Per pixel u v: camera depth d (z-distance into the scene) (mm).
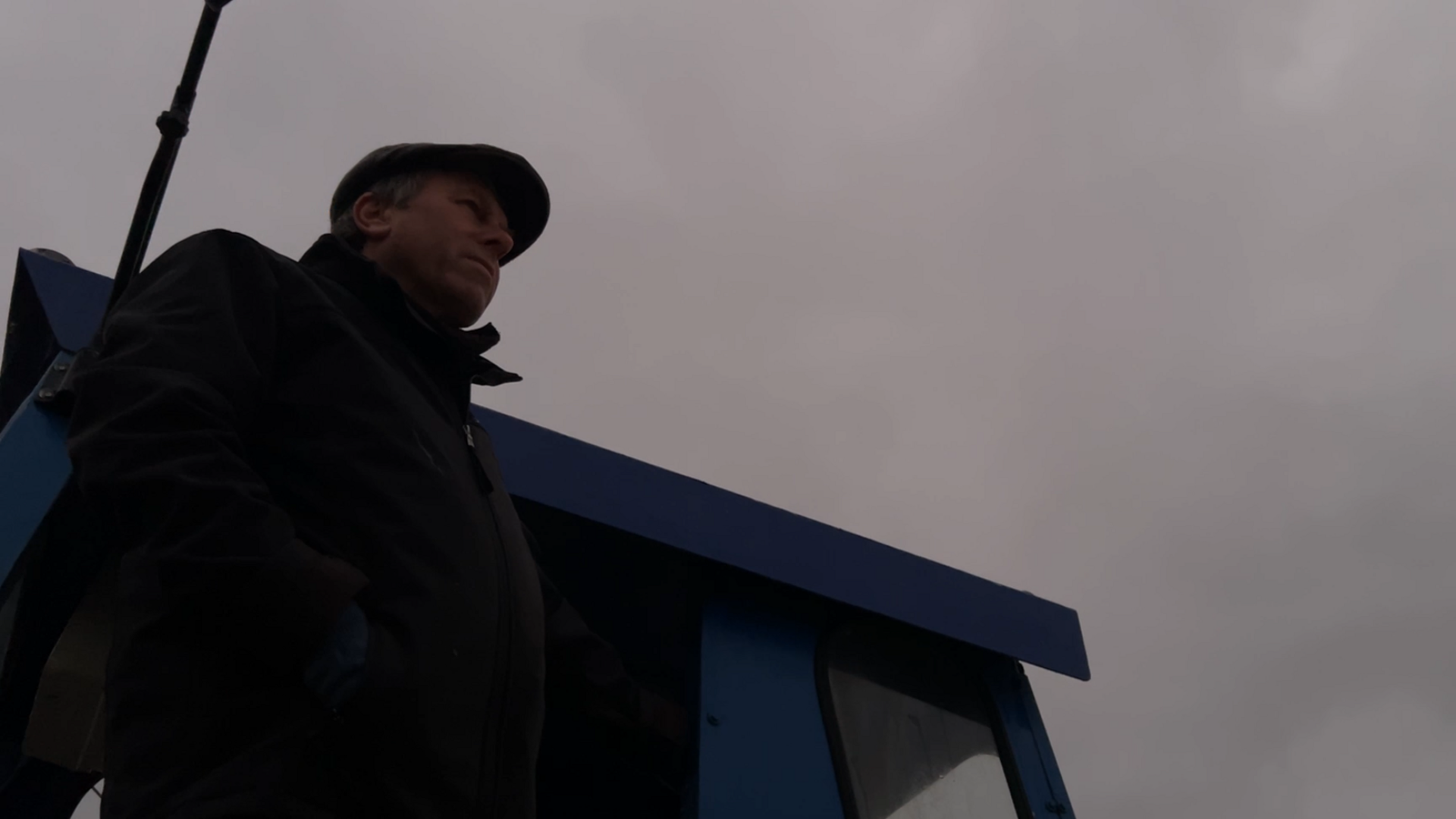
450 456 1445
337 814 1057
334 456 1303
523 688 1314
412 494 1307
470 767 1165
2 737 2232
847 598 2590
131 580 1127
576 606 2738
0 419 2219
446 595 1235
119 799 1027
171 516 1089
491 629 1281
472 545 1332
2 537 1570
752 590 2607
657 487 2469
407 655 1147
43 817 2393
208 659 1108
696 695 2340
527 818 1257
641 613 2705
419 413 1439
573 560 2594
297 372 1388
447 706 1159
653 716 2156
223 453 1165
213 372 1248
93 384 1189
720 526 2514
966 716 2703
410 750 1106
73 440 1164
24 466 1642
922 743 2564
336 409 1351
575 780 2664
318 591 1091
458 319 1848
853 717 2502
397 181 1922
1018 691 2828
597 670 2037
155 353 1229
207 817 974
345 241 1813
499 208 1958
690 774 2211
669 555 2521
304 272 1501
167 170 1579
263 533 1103
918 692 2670
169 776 1027
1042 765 2689
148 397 1167
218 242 1427
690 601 2600
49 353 2010
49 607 2033
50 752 2043
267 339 1367
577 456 2393
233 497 1115
